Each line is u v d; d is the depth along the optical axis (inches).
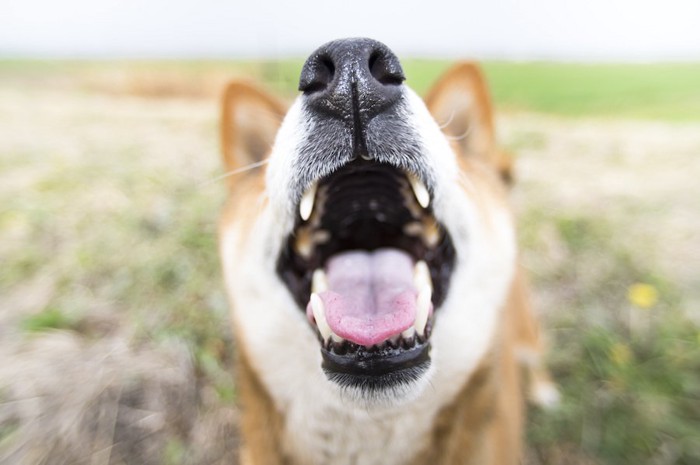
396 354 5.3
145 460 8.8
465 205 6.0
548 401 10.1
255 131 7.2
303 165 5.0
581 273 12.6
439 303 6.1
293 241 6.0
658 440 9.0
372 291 6.3
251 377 6.4
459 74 7.1
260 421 6.5
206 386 9.9
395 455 6.2
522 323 9.6
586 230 13.8
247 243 6.3
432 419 6.1
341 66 4.7
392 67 4.9
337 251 6.6
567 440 9.4
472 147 7.4
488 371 6.4
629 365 10.2
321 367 5.6
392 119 4.9
